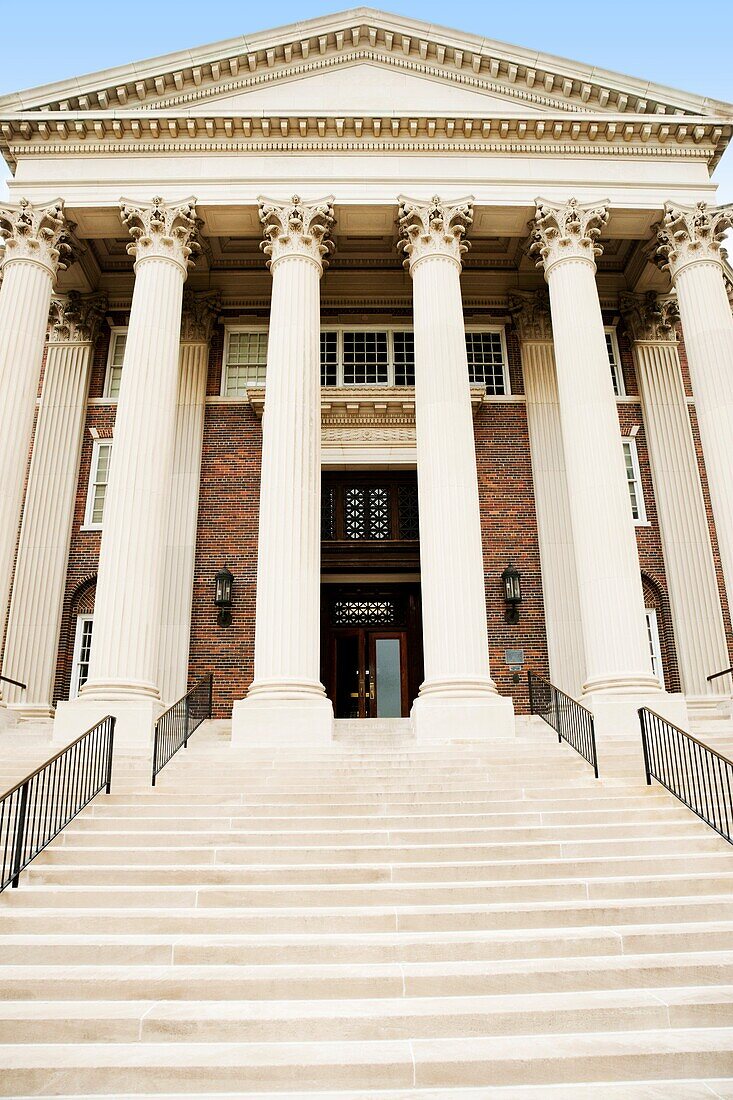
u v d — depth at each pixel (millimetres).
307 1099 4840
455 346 16125
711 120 17812
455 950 6516
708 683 18406
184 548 19125
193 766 11758
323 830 9180
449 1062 5039
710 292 16828
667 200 17641
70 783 9977
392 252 21312
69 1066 5000
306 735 13438
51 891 7598
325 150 17688
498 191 17562
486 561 19547
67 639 18812
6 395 15547
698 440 20750
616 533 14883
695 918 7207
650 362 21094
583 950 6562
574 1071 5043
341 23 18266
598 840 8836
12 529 15102
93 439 20391
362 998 5945
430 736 13469
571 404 15984
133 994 5961
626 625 14344
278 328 16203
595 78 17938
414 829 9180
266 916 7059
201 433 20203
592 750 11180
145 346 15844
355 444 20375
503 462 20328
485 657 14258
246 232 18000
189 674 18359
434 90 18438
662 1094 4809
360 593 21219
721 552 15477
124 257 21000
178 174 17500
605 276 21531
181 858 8398
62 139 17703
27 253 16688
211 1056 5172
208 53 17969
